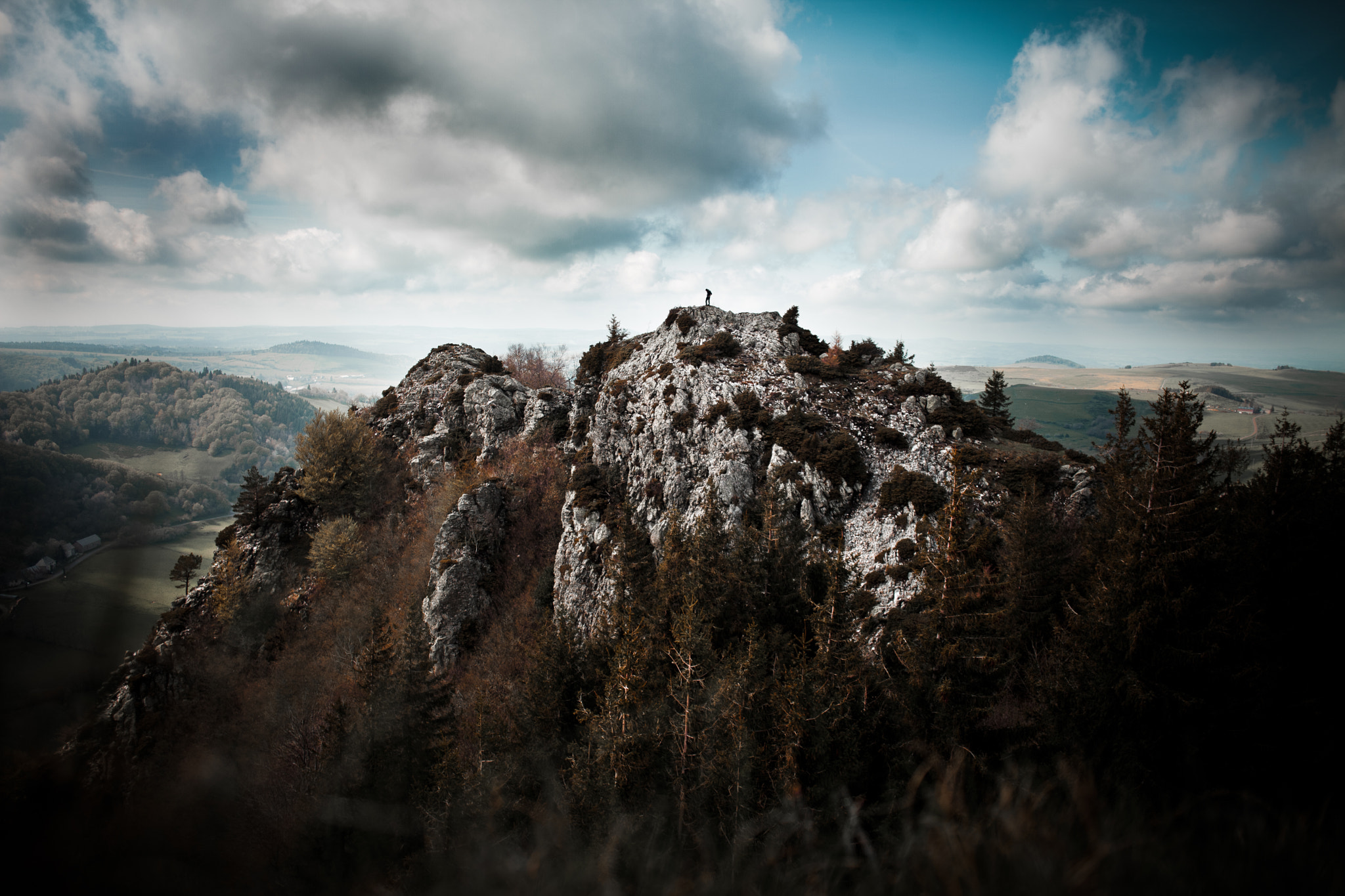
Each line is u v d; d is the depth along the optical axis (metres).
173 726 36.62
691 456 41.03
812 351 50.00
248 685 41.62
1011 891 5.43
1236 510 20.55
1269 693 16.47
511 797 22.81
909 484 32.03
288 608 51.09
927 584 21.92
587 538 42.53
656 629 26.55
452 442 67.06
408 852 19.91
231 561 51.84
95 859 8.98
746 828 14.01
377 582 53.31
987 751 18.47
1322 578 17.89
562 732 28.00
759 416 38.84
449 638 45.31
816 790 16.55
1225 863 5.98
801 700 18.44
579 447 56.88
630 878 8.48
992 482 32.09
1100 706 17.19
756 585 26.64
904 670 21.52
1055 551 25.91
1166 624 17.89
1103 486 29.80
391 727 26.33
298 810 20.52
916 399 40.00
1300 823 6.26
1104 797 13.30
